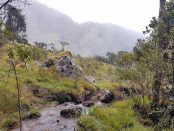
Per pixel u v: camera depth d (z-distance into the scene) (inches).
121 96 820.6
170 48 538.3
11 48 382.0
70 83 848.3
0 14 273.0
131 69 615.2
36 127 500.7
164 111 510.9
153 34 574.9
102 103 777.6
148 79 579.5
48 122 532.4
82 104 740.7
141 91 609.9
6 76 693.3
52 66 957.2
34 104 632.4
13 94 587.5
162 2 583.2
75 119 557.3
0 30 305.4
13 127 483.2
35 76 824.3
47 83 788.6
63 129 501.0
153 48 577.9
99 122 490.6
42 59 1200.2
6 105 542.9
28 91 676.7
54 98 706.2
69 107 607.8
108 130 465.7
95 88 911.7
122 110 568.1
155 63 546.3
